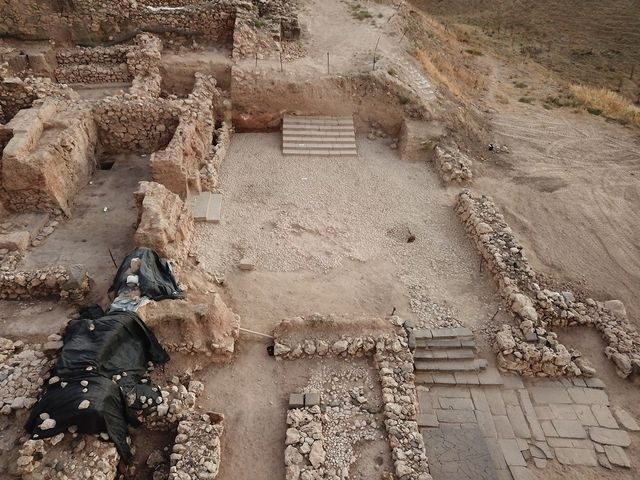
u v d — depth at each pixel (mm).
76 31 21766
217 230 16000
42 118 15773
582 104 24578
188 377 11805
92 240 14672
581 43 33875
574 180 19516
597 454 11508
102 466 9438
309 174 18703
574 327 14203
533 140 21672
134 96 18141
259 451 10750
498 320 13844
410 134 19906
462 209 17000
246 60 21031
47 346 11070
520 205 18188
